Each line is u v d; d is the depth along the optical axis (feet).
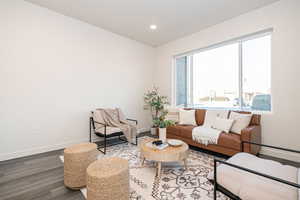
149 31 12.33
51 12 9.43
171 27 11.59
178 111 12.60
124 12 9.62
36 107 8.96
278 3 8.38
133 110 14.21
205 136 8.89
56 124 9.72
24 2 8.49
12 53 8.16
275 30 8.50
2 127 7.95
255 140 7.98
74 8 9.23
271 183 3.72
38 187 5.69
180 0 8.40
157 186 5.76
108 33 12.28
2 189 5.53
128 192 4.79
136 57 14.37
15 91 8.27
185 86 14.16
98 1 8.54
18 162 7.77
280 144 8.39
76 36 10.53
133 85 14.17
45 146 9.30
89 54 11.20
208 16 10.03
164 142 7.63
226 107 11.44
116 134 9.92
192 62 13.62
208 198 5.08
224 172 4.32
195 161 7.93
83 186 5.72
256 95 9.88
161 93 15.55
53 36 9.53
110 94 12.52
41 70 9.11
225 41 10.80
